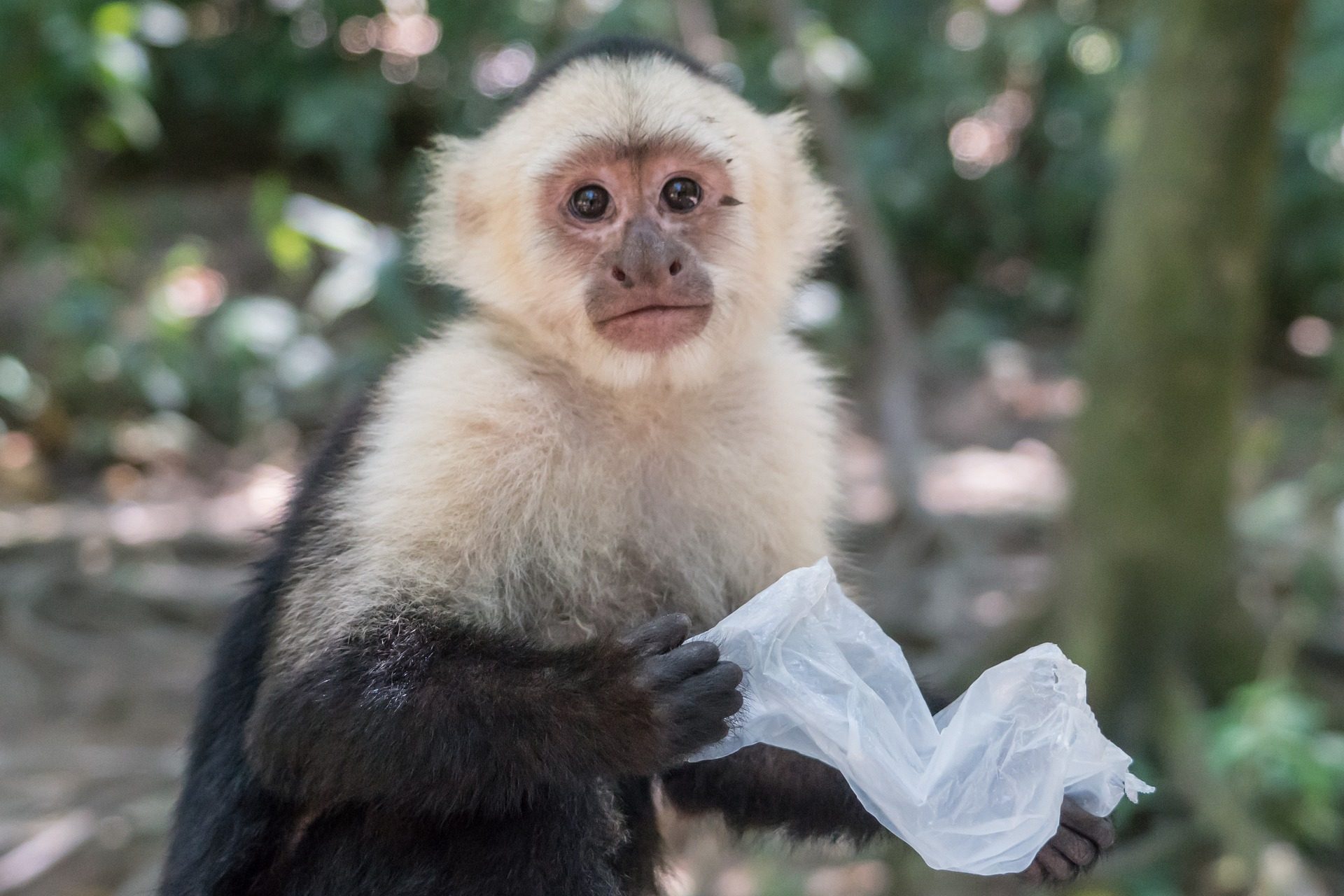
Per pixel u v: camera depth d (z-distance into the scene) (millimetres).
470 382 4699
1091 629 8508
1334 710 8734
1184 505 8359
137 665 10172
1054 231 18047
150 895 5566
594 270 4766
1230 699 8500
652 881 4949
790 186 5438
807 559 5086
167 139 19031
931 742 4105
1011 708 3986
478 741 3945
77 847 7777
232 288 16141
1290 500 10117
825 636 4129
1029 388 15820
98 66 11977
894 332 13273
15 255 14812
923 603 10797
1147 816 8195
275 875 4574
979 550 11516
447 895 4289
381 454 4562
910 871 7387
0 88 11977
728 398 5035
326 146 18453
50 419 13492
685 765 4797
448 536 4418
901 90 18453
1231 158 7945
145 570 11203
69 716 9547
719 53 13062
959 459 14055
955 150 18656
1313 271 16484
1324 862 7984
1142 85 8641
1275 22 7805
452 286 5273
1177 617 8469
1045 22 17750
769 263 5172
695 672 3936
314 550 4473
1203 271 8094
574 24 16234
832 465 5340
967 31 18516
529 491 4637
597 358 4766
